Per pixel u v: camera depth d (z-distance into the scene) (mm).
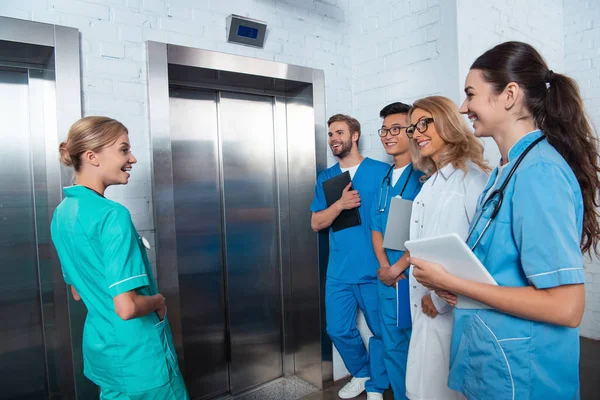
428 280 1041
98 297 1221
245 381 2539
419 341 1482
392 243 1841
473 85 1026
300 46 2430
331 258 2352
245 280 2520
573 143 940
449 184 1475
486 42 2260
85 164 1253
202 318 2369
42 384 1808
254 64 2191
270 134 2598
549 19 2920
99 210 1191
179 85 2211
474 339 987
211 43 2076
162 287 1884
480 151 1523
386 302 1978
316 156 2482
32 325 1790
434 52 2188
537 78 966
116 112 1798
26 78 1755
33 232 1786
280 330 2693
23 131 1753
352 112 2688
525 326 907
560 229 847
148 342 1239
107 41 1771
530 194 887
